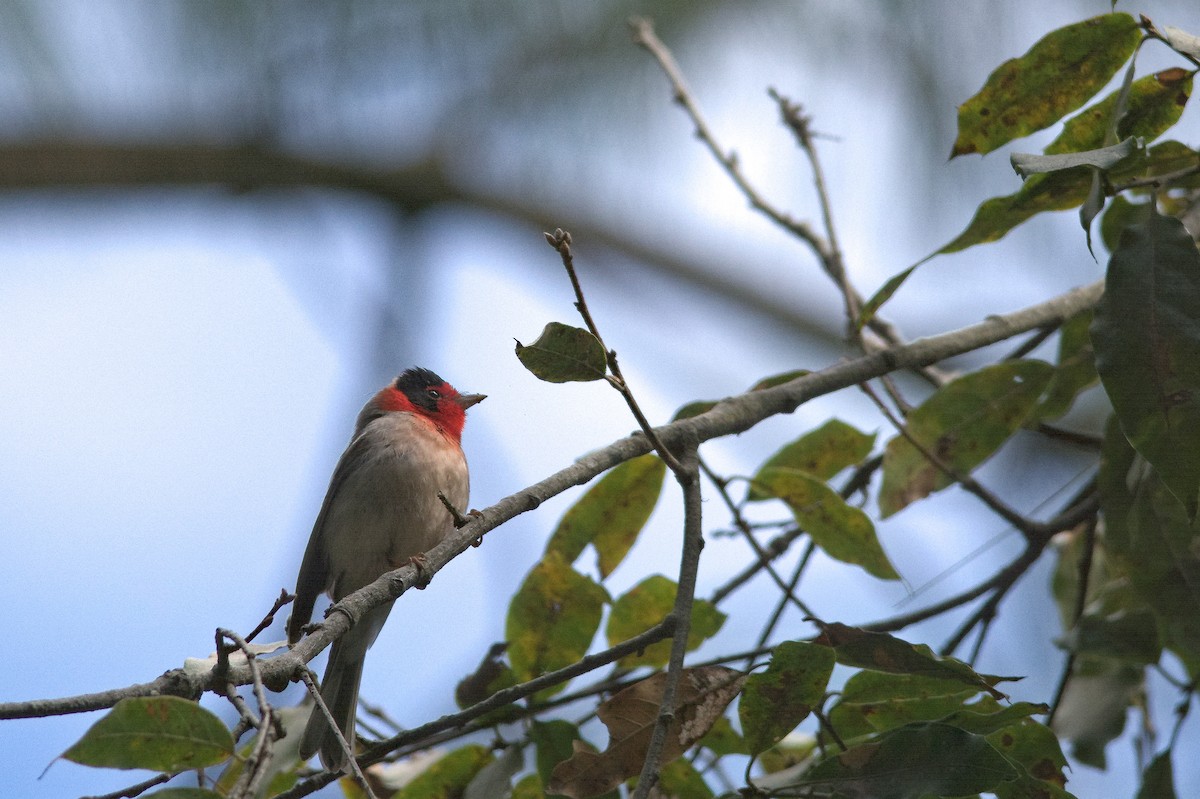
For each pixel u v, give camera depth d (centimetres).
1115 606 828
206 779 701
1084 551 848
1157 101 661
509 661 739
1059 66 675
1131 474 726
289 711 800
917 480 871
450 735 752
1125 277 595
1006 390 868
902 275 766
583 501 782
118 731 459
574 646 738
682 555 628
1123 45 664
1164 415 572
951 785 556
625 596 742
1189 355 576
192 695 496
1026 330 843
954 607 838
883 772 571
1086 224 585
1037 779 594
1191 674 805
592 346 607
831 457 875
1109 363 584
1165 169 711
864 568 789
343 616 571
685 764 700
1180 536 704
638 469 778
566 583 736
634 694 622
